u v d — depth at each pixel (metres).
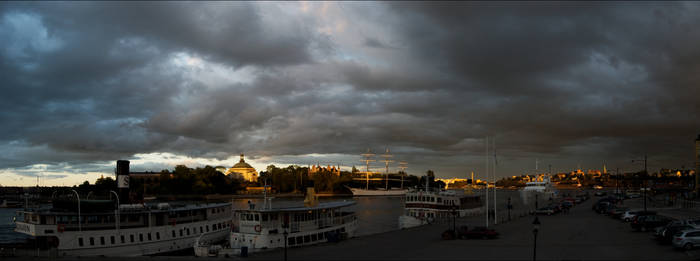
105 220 73.00
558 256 51.75
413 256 54.09
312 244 70.56
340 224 80.94
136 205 76.81
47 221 68.25
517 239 66.62
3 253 62.12
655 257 50.19
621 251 54.41
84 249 68.19
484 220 102.69
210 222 87.00
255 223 68.44
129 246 72.69
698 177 163.25
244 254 58.94
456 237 69.44
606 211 112.25
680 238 53.34
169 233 78.38
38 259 57.28
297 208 72.75
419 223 104.06
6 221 149.25
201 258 55.72
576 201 184.38
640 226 72.88
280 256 57.19
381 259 52.88
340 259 53.66
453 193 120.75
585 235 69.50
